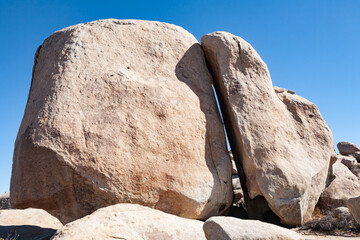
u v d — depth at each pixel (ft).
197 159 26.17
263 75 30.71
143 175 23.47
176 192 24.16
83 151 22.50
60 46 27.20
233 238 15.12
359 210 20.36
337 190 30.91
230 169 28.07
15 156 23.88
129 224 18.25
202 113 28.17
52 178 22.18
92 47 27.20
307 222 25.85
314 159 28.50
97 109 24.21
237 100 29.04
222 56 30.58
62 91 24.34
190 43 31.48
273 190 25.72
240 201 35.29
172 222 19.70
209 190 25.67
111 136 23.36
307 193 26.81
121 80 25.71
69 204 22.53
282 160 26.99
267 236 15.35
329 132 30.45
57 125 22.80
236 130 28.89
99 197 22.45
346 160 54.80
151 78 27.45
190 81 29.25
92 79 25.40
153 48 29.27
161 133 25.04
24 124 24.66
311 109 31.19
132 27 29.91
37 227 27.22
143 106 25.27
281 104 30.53
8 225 27.78
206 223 16.39
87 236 15.42
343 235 23.12
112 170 22.62
